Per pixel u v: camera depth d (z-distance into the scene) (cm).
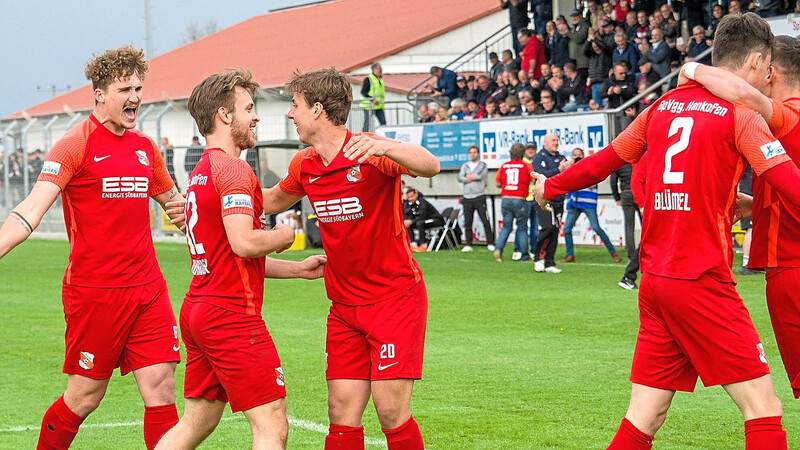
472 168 2306
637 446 511
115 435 739
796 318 559
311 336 1170
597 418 753
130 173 605
